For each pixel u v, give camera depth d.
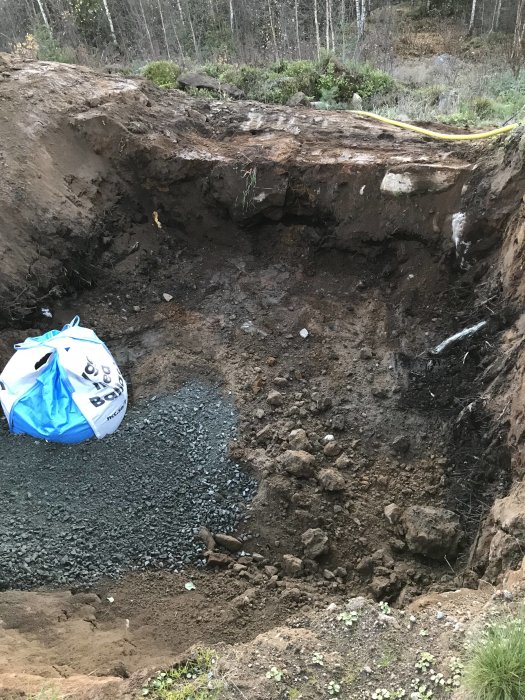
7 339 4.55
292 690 2.21
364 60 10.85
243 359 4.68
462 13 13.71
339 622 2.51
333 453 4.02
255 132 5.90
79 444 4.04
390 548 3.52
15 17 11.82
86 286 5.10
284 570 3.44
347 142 5.59
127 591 3.25
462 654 2.32
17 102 5.26
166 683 2.23
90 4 11.88
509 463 3.62
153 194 5.55
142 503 3.68
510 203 4.46
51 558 3.36
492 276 4.55
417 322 4.79
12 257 4.71
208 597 3.23
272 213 5.38
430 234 4.88
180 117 5.96
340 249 5.28
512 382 3.87
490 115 7.42
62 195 5.08
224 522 3.63
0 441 4.05
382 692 2.22
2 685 2.19
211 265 5.45
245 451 3.97
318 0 12.63
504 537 3.01
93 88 5.84
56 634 2.82
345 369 4.61
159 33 11.71
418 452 4.02
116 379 4.13
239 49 11.16
